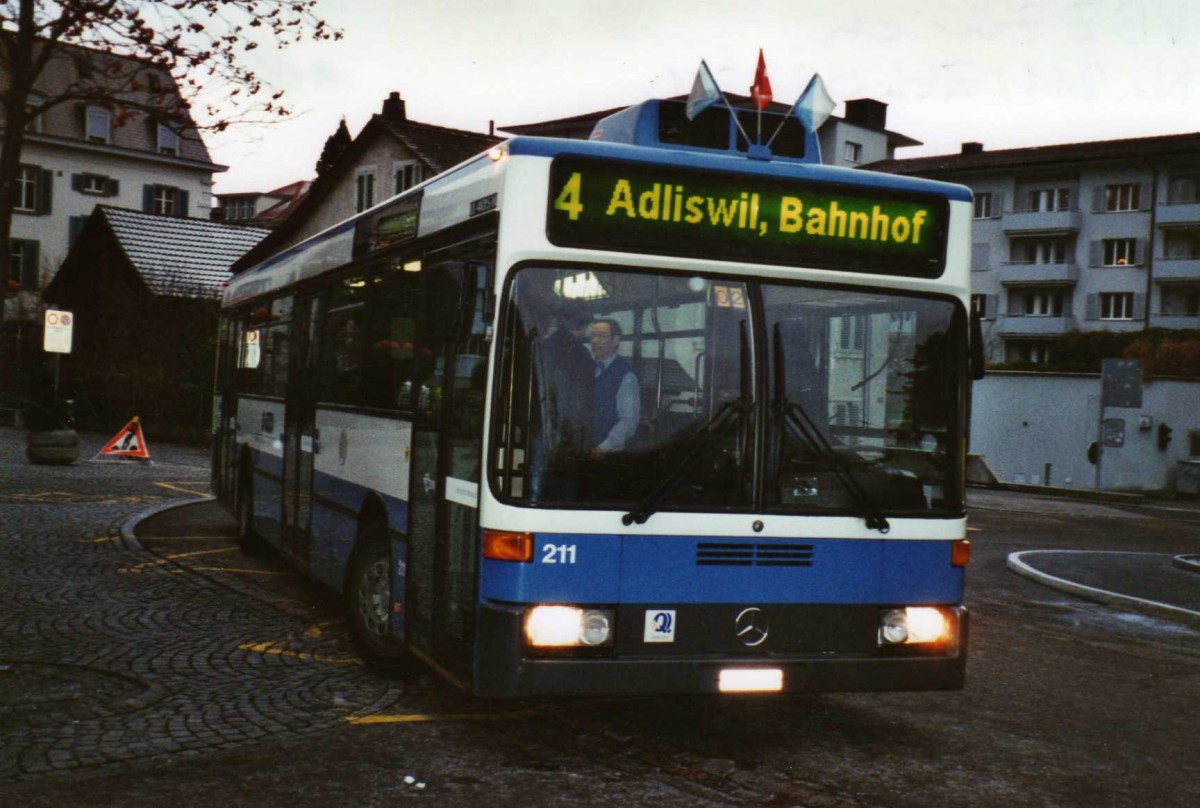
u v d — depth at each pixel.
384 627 7.94
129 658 8.19
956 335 6.55
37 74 11.21
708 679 5.96
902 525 6.35
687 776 5.98
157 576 11.68
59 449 25.05
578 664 5.80
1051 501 33.16
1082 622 11.85
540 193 6.04
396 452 7.74
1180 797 6.05
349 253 9.48
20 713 6.77
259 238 47.44
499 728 6.74
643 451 6.01
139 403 38.56
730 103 7.27
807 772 6.16
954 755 6.61
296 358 11.07
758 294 6.24
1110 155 62.31
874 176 6.45
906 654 6.37
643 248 6.12
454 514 6.48
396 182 42.88
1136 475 41.50
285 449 11.32
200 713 6.87
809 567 6.19
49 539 13.94
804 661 6.11
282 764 5.99
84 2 10.78
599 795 5.65
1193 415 41.16
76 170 67.81
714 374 6.14
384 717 6.89
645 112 6.89
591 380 6.00
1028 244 66.19
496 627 5.82
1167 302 62.34
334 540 9.30
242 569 12.45
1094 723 7.51
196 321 37.28
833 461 6.25
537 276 6.02
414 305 7.64
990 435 44.22
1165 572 15.96
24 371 47.59
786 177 6.32
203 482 22.98
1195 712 7.94
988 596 13.44
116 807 5.30
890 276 6.45
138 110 11.89
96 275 45.09
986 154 66.38
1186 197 61.28
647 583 5.96
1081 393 42.22
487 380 5.99
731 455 6.11
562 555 5.86
